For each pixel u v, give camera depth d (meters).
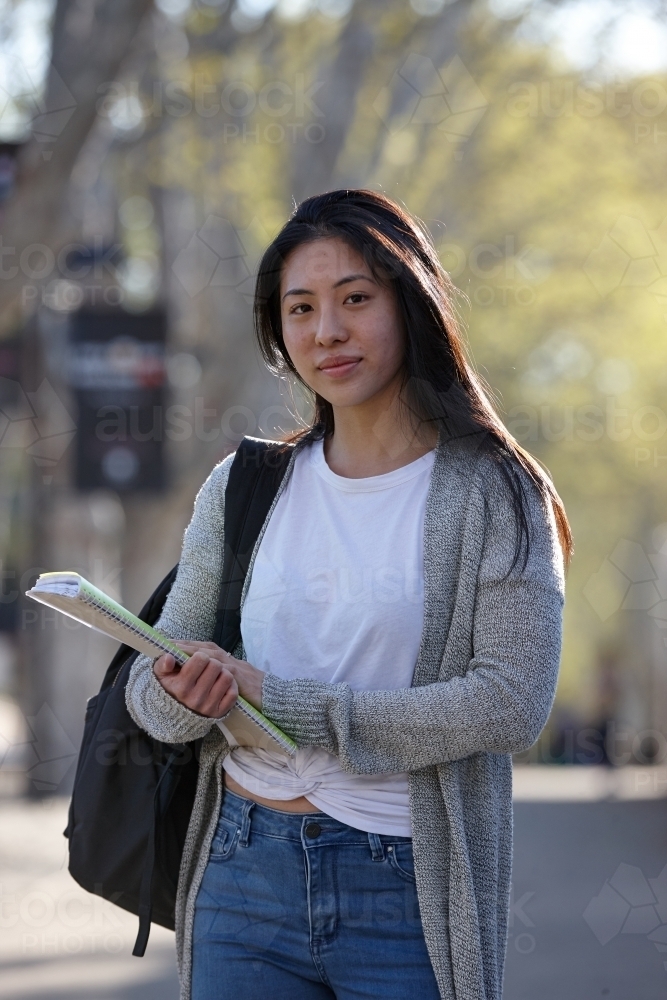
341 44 25.44
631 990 9.89
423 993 4.16
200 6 24.86
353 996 4.20
